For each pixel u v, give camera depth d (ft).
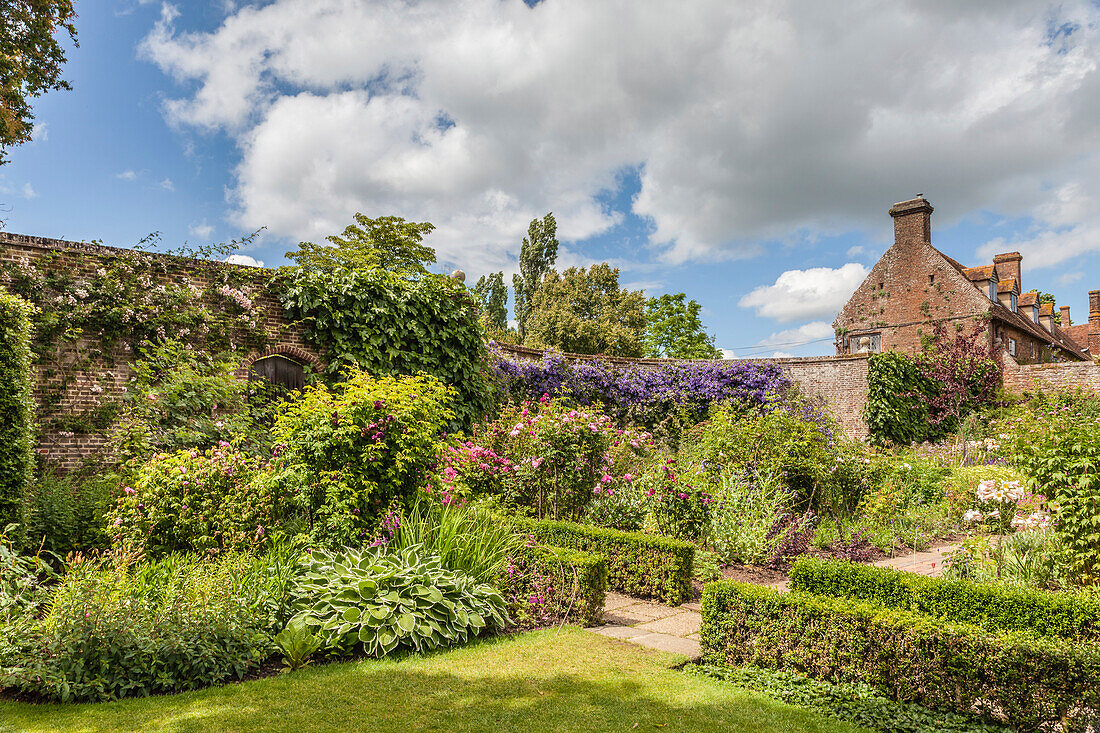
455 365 38.55
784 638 13.84
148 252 30.94
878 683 12.62
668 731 10.88
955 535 32.07
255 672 13.47
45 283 28.07
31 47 39.01
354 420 19.81
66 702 11.57
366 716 11.16
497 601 16.99
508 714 11.37
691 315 119.03
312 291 34.78
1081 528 18.06
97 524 21.71
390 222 87.40
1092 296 134.92
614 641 16.08
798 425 34.35
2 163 40.34
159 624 13.10
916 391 56.08
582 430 26.61
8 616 13.03
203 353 31.17
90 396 28.71
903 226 94.22
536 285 150.71
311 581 15.94
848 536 26.94
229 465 19.97
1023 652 11.23
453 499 20.49
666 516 25.39
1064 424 19.51
